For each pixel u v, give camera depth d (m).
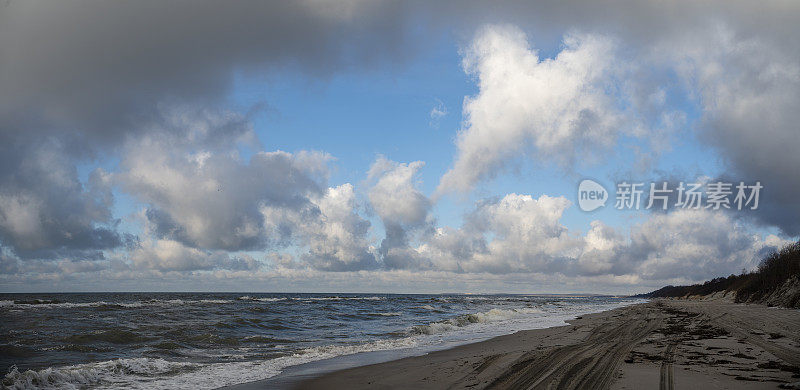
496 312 37.38
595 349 14.90
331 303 72.06
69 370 11.87
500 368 11.83
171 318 32.19
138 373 12.45
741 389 8.79
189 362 14.75
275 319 32.72
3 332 22.23
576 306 67.88
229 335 22.48
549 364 12.04
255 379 11.68
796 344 15.19
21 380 10.46
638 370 10.87
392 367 13.05
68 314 35.81
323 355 15.84
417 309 55.25
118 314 36.06
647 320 28.88
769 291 47.12
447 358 14.43
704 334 18.89
